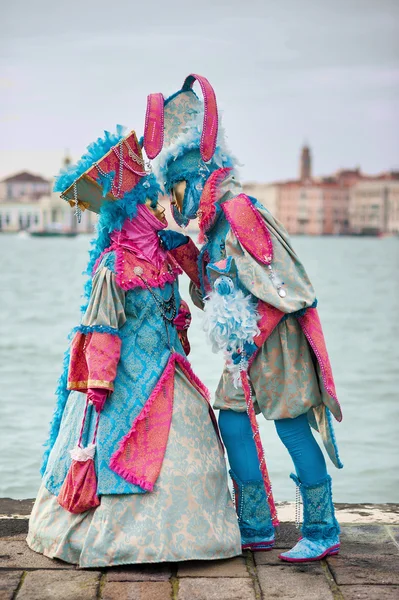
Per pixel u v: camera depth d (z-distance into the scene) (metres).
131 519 4.00
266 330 4.04
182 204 4.28
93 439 4.11
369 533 4.48
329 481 4.21
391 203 140.62
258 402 4.16
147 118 4.15
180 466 4.07
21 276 36.00
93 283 4.17
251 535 4.25
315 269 47.28
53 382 10.89
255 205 4.16
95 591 3.78
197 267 4.45
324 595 3.76
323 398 4.12
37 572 3.96
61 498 4.09
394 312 21.47
